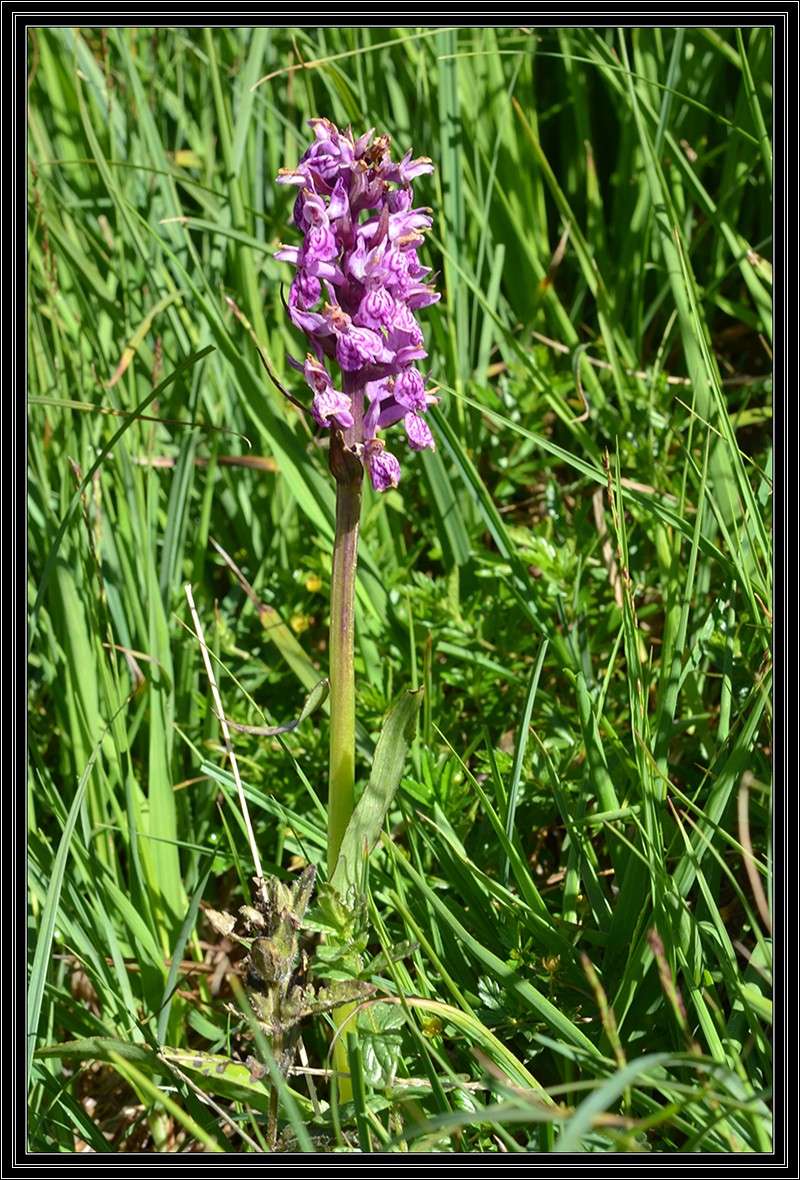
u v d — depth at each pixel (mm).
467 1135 2006
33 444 3043
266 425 2982
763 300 3314
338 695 1936
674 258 3188
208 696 3152
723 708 2391
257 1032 1726
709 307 3725
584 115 3875
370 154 1839
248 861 2654
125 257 3568
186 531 3412
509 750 2832
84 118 3186
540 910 2246
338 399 1854
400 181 1872
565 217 3459
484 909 2332
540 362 3514
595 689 2840
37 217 3314
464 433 3340
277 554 3383
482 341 3529
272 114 3836
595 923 2365
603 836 2578
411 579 3193
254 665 3152
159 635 2812
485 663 2840
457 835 2488
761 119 3051
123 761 2836
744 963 2355
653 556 3117
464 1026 1921
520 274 3787
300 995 1884
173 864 2625
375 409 1872
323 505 3031
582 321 3971
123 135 3828
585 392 3514
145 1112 2418
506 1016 2119
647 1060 1537
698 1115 1838
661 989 2111
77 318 3539
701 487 2445
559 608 2781
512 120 3768
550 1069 2201
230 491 3473
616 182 3820
